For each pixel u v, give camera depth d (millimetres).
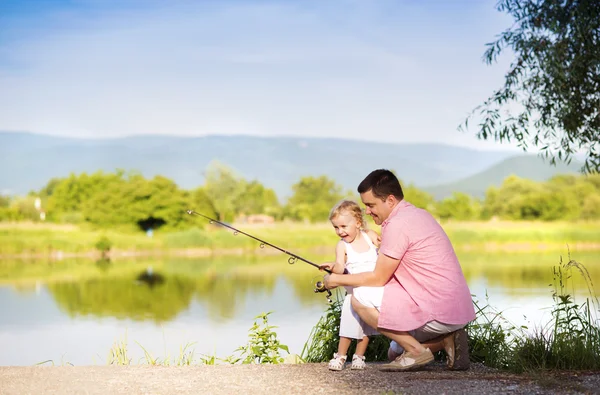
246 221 53750
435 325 4242
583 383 4039
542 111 6664
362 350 4465
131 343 9078
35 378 4195
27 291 16125
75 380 4137
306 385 3992
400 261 4281
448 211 50156
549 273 18000
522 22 6480
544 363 4469
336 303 5344
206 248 31797
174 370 4445
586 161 6766
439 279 4230
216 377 4211
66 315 12273
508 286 14531
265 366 4578
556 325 4871
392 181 4398
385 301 4246
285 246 32812
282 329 9812
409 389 3873
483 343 4852
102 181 54375
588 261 22562
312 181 74188
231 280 18250
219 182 55312
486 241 34156
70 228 37344
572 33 6211
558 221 47938
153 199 37406
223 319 11492
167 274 20281
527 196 50625
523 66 6523
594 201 48844
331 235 35750
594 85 6438
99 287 16906
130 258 27656
